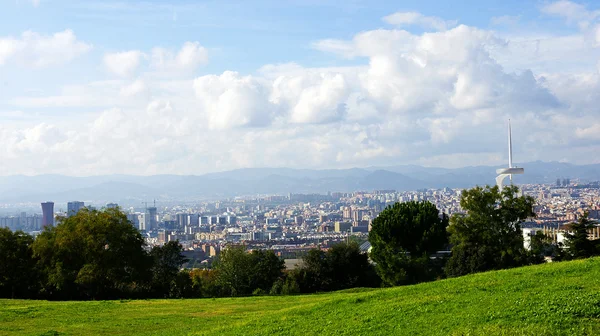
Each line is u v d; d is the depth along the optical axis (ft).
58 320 110.52
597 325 59.21
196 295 223.92
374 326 73.10
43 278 192.13
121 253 194.70
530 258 191.72
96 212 200.23
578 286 78.64
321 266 241.76
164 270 219.82
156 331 96.12
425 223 239.91
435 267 232.32
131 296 208.54
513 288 84.33
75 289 196.85
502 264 192.13
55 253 191.83
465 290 89.30
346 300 98.48
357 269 243.19
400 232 238.48
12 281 193.57
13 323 107.55
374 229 247.09
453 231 199.21
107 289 201.26
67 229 193.16
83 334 95.20
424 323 70.18
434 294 90.74
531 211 193.47
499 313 67.82
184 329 95.96
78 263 193.36
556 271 95.81
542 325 60.75
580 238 201.26
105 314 118.42
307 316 89.61
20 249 199.11
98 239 187.83
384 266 210.59
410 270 205.67
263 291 221.66
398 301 89.56
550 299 71.10
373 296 98.99
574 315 63.16
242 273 226.58
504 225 193.98
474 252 197.26
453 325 66.80
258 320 92.32
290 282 226.38
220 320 104.01
